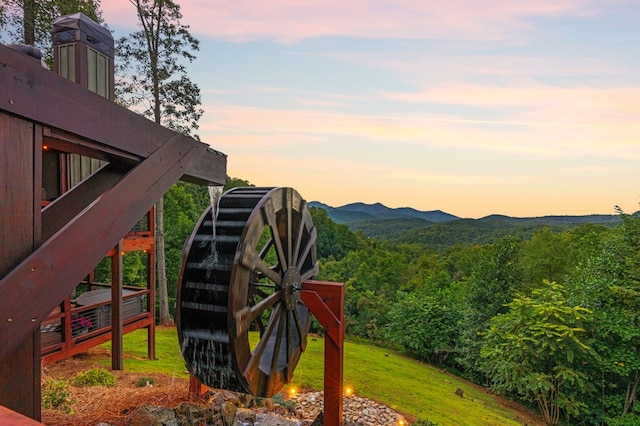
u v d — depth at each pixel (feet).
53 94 6.20
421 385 43.09
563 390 43.04
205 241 13.48
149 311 31.32
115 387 18.80
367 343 72.95
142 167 8.21
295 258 16.69
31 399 5.91
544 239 84.89
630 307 42.86
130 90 51.98
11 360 5.67
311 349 47.67
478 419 35.22
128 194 7.78
